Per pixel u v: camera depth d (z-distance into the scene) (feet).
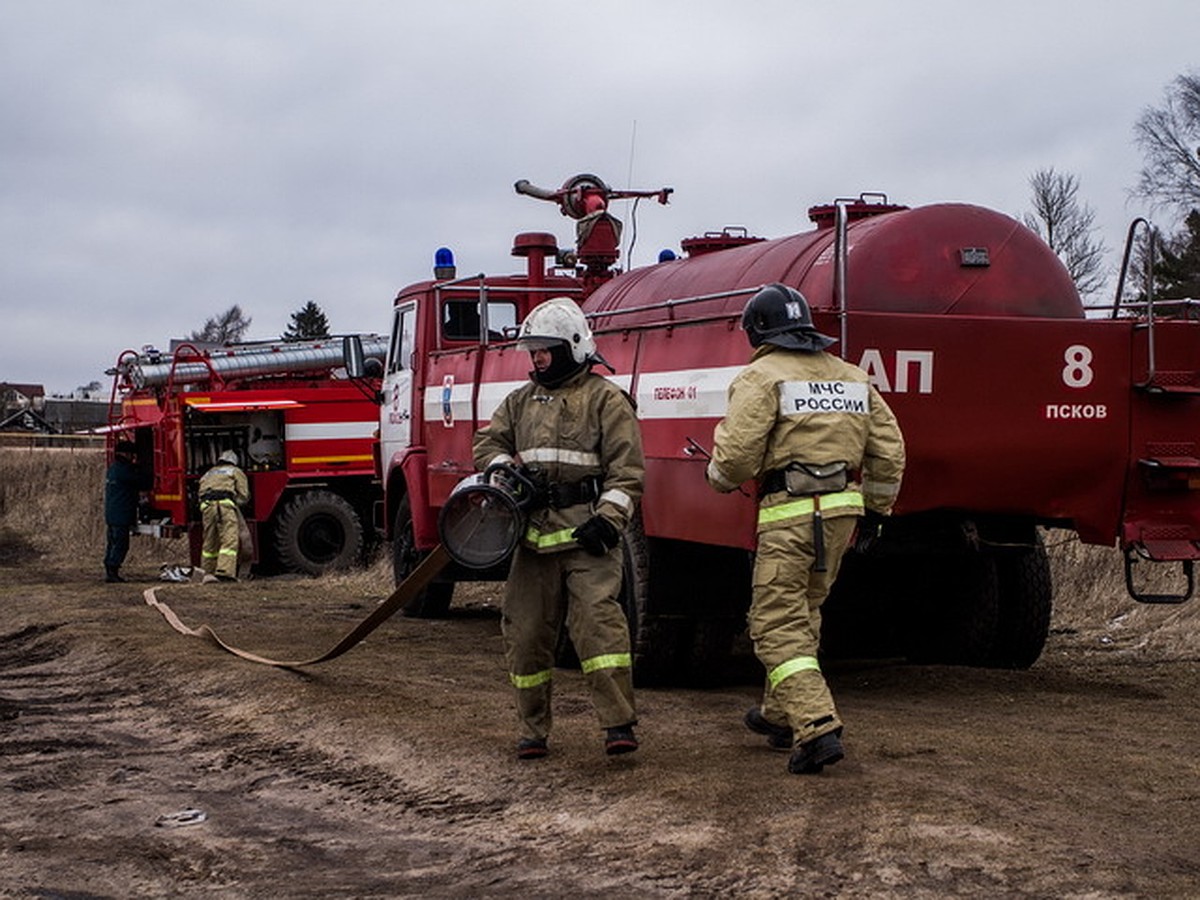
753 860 15.96
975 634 30.53
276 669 31.37
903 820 16.67
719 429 19.94
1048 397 25.41
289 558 63.62
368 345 66.64
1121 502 25.99
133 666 34.24
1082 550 39.99
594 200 38.93
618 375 30.53
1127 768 19.40
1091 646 34.22
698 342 26.99
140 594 52.08
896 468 20.51
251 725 26.50
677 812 18.03
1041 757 20.21
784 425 19.83
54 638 39.96
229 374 65.36
